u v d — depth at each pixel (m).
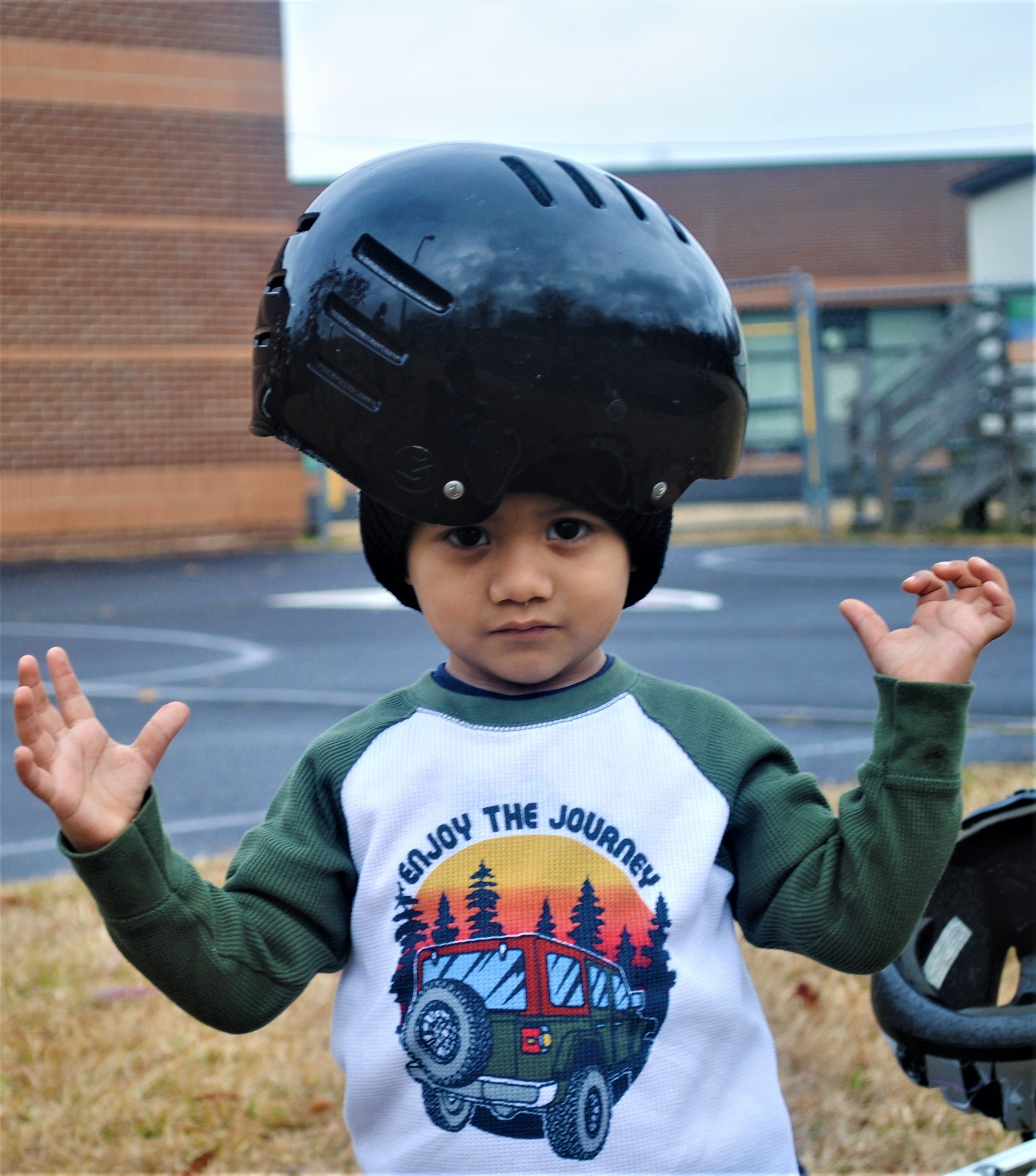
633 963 1.42
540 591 1.39
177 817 4.25
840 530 15.61
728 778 1.51
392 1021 1.44
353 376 1.36
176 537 16.09
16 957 3.08
